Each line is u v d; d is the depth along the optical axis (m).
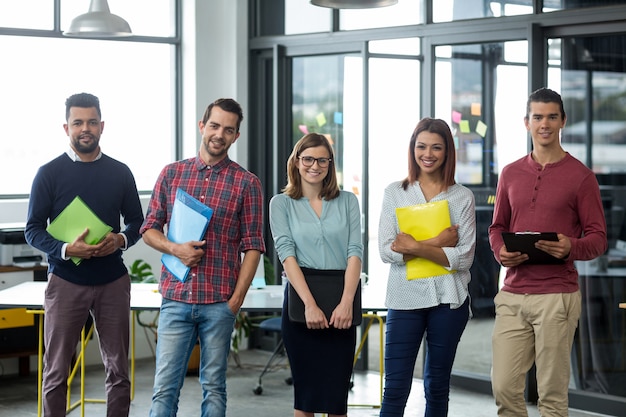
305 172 4.28
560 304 4.21
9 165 7.38
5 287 6.67
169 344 4.21
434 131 4.41
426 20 6.93
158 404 4.20
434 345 4.39
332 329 4.28
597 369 6.29
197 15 7.94
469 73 6.80
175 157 8.15
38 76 7.48
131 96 7.94
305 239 4.28
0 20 7.30
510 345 4.36
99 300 4.64
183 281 4.18
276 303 5.64
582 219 4.27
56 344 4.60
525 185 4.35
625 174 6.12
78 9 7.61
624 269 6.16
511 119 6.62
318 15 7.62
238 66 8.02
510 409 4.40
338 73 7.56
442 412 4.41
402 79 7.21
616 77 6.12
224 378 4.25
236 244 4.31
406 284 4.39
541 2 6.33
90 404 6.41
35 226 4.59
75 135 4.56
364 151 7.31
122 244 4.66
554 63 6.34
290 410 6.27
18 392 6.71
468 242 4.39
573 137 6.31
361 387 6.95
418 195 4.46
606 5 6.05
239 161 8.04
